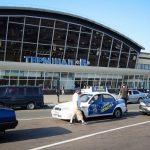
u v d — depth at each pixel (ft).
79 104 58.85
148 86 222.89
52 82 173.88
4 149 38.52
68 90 178.70
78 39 188.85
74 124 58.59
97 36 196.44
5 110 41.91
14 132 49.67
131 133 50.83
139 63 221.05
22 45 170.09
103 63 201.36
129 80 210.79
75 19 185.06
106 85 198.29
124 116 72.13
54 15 177.17
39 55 175.63
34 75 168.04
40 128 53.62
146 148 40.34
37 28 173.47
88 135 48.26
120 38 205.87
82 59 191.42
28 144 41.37
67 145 41.32
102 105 65.21
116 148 40.16
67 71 178.91
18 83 163.63
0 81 158.81
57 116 61.31
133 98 120.47
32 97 90.79
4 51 165.89
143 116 72.90
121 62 210.59
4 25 164.45
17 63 164.14
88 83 189.16
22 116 70.33
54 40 179.93
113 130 53.21
